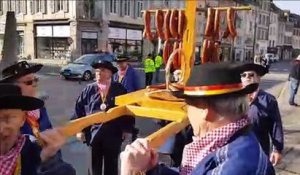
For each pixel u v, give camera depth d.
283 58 88.56
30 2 37.53
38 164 1.99
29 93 3.06
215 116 1.76
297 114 10.88
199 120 1.81
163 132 2.21
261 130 3.89
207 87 1.74
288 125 9.20
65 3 34.81
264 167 1.61
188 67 3.30
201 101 1.77
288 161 6.24
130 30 39.69
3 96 1.79
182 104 2.72
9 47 11.85
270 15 76.44
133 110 2.86
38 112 3.02
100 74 4.63
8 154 1.85
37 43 37.75
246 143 1.69
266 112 3.87
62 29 35.59
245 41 63.03
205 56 3.88
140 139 1.94
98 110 4.61
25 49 38.44
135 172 1.82
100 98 4.64
